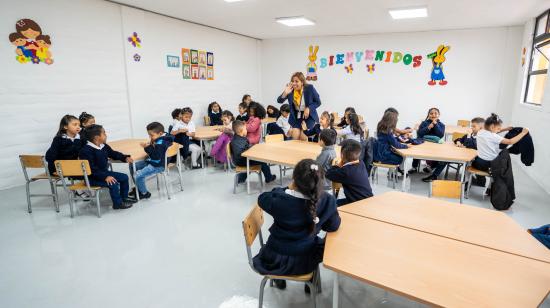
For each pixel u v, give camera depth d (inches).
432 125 176.4
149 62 212.2
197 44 250.1
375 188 154.0
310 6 184.1
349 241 57.8
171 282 81.1
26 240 102.0
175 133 184.9
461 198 86.3
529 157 130.1
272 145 152.1
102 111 187.6
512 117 241.1
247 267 87.7
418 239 58.5
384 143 151.3
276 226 62.6
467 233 60.8
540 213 124.1
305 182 57.1
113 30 188.2
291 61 323.0
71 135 128.6
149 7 194.7
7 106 145.5
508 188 124.3
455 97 264.8
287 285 80.1
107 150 127.6
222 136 181.9
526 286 45.3
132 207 130.1
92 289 78.3
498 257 52.5
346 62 298.7
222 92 285.9
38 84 155.6
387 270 49.1
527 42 216.2
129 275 84.0
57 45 161.5
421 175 177.8
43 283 80.4
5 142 146.6
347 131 177.6
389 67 282.7
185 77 243.1
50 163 124.0
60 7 160.6
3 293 76.5
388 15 205.3
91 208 128.4
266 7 187.9
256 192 149.3
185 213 124.3
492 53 246.8
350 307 72.1
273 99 340.8
